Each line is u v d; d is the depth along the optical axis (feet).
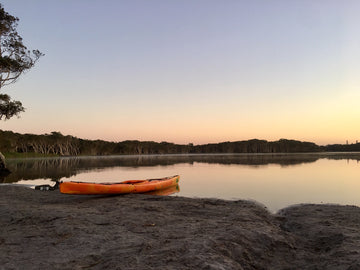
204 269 9.64
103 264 10.73
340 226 16.92
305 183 46.16
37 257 11.69
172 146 495.00
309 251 13.28
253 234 14.10
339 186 42.39
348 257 11.09
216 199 29.73
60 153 306.55
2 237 15.02
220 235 13.74
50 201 29.45
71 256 11.74
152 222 18.02
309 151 495.82
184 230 15.48
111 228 16.40
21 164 116.67
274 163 110.63
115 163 125.39
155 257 10.88
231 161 134.00
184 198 30.04
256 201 30.07
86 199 30.48
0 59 84.12
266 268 11.28
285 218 21.44
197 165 102.73
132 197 31.19
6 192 35.63
